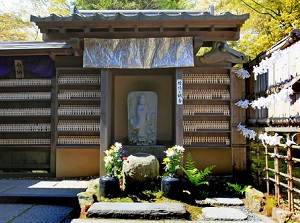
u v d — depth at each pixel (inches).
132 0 507.5
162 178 181.2
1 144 243.8
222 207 163.5
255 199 162.6
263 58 193.9
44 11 472.1
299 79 126.7
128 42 216.5
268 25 297.3
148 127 237.9
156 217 148.8
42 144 242.4
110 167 184.5
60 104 244.4
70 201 176.1
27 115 244.5
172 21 198.2
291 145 142.3
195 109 238.1
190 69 238.7
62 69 241.9
